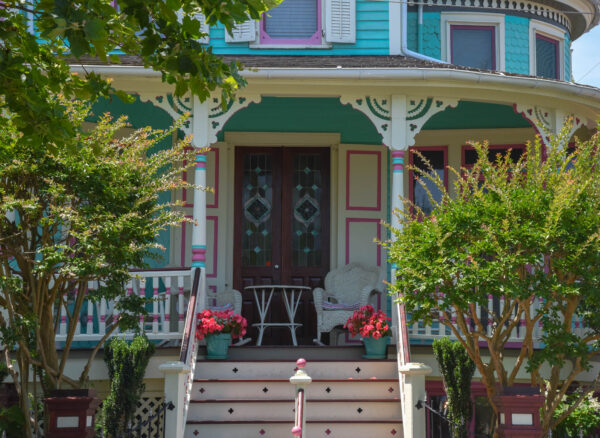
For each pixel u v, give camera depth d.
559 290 7.80
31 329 7.88
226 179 12.73
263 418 9.44
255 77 10.41
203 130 10.56
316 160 13.20
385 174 12.93
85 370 8.20
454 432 8.64
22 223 8.06
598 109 11.20
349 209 12.81
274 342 12.78
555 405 7.97
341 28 12.54
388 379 9.73
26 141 6.36
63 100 8.11
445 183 12.92
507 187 8.31
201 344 10.50
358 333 11.16
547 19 14.21
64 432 6.91
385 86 10.61
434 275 7.99
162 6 5.88
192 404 9.45
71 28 5.36
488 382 8.30
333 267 12.80
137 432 8.63
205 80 6.52
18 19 6.22
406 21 12.94
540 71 14.24
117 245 7.75
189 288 11.08
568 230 7.94
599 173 8.34
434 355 10.13
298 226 13.09
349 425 9.32
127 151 8.39
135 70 10.31
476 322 8.38
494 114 12.63
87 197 7.84
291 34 12.60
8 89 6.06
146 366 9.25
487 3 13.72
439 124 12.93
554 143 8.64
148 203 8.33
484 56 13.69
